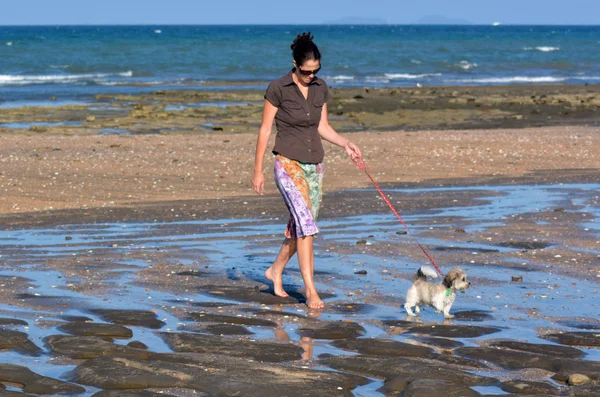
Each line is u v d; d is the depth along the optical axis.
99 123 33.06
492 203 14.66
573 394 5.33
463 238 11.43
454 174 18.94
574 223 12.57
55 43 97.19
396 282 8.98
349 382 5.55
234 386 5.38
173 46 93.50
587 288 8.62
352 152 8.28
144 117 35.56
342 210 13.91
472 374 5.72
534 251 10.54
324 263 9.95
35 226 12.45
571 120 35.84
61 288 8.50
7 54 76.25
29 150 23.31
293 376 5.60
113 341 6.61
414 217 13.23
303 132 8.07
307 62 7.82
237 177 18.23
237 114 37.16
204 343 6.43
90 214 13.52
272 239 11.48
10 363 5.93
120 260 10.00
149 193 16.05
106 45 93.94
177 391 5.35
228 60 76.31
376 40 122.38
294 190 8.01
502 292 8.47
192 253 10.49
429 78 67.25
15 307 7.68
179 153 22.50
